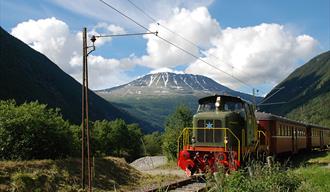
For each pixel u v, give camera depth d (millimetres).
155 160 44125
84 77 16938
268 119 27922
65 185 16469
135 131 112750
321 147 51656
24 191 14477
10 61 176000
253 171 12812
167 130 41969
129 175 21281
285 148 31703
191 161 18875
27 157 19531
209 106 20250
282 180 12555
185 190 14820
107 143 105125
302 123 41312
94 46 16859
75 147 24766
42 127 20578
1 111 20219
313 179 16484
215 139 19078
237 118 19625
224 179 11406
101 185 18141
